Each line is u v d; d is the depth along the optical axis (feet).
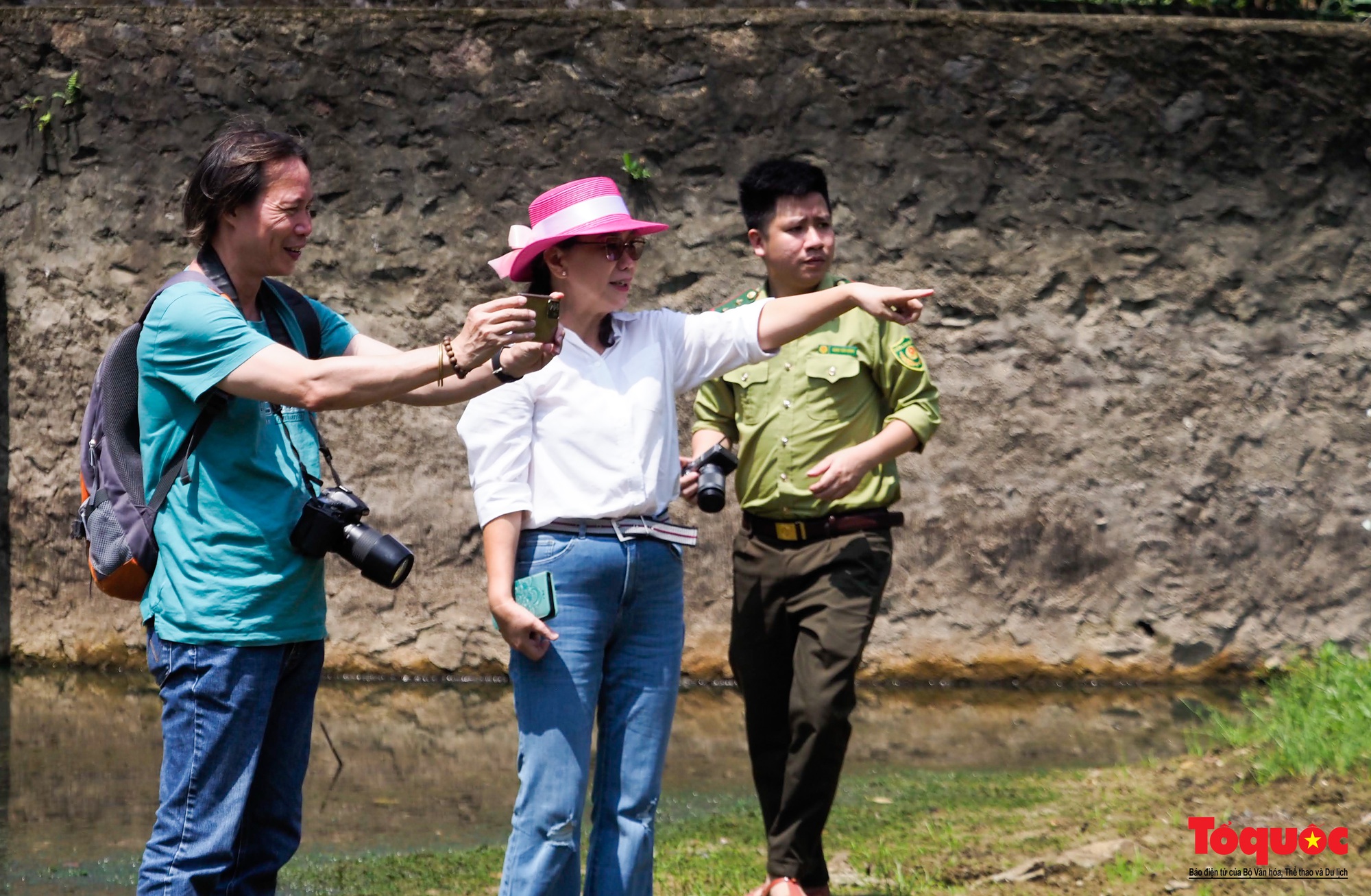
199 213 16.53
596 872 17.16
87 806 26.86
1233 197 36.58
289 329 17.54
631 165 36.50
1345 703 27.84
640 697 17.43
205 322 15.51
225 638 15.85
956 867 22.66
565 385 17.33
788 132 36.60
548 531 17.20
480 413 17.30
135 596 17.28
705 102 36.55
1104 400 36.73
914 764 29.58
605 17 36.52
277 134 16.69
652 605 17.52
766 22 36.47
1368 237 36.63
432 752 31.09
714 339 18.24
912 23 36.27
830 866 23.15
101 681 36.68
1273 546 36.73
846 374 20.89
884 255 36.65
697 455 22.00
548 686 16.93
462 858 24.17
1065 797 26.58
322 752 31.01
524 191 36.76
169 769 16.07
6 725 32.55
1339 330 36.76
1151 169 36.50
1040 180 36.58
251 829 17.01
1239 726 30.35
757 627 21.61
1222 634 36.60
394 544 16.78
